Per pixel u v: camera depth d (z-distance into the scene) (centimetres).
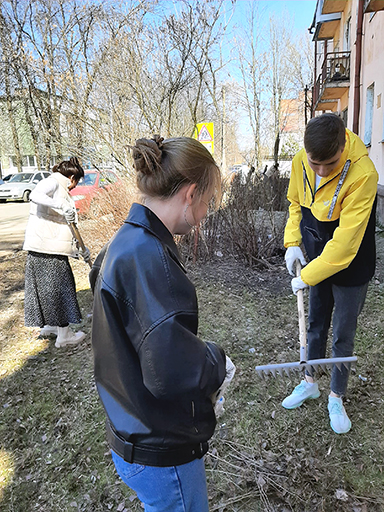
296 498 183
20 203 1694
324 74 1188
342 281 198
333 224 198
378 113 821
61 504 188
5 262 580
